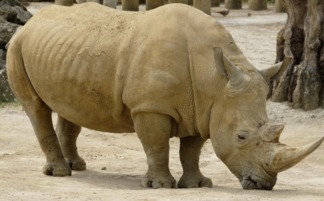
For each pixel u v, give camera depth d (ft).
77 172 86.69
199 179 77.71
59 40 80.59
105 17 80.18
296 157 68.18
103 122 79.46
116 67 76.38
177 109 74.74
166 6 77.61
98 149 99.96
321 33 115.14
